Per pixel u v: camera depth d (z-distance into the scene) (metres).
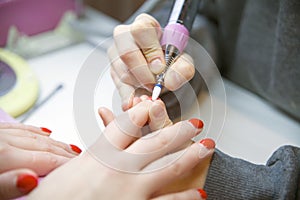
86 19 0.88
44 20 0.82
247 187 0.51
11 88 0.68
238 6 0.69
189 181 0.50
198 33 0.69
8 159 0.51
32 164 0.51
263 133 0.63
